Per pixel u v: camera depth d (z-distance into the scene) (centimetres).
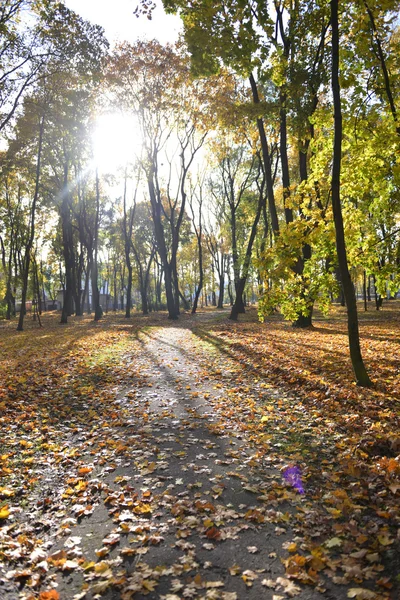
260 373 1030
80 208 3919
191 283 7312
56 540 372
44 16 1841
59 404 834
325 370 945
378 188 996
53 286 7569
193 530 376
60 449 592
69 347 1645
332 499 411
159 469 512
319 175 1002
